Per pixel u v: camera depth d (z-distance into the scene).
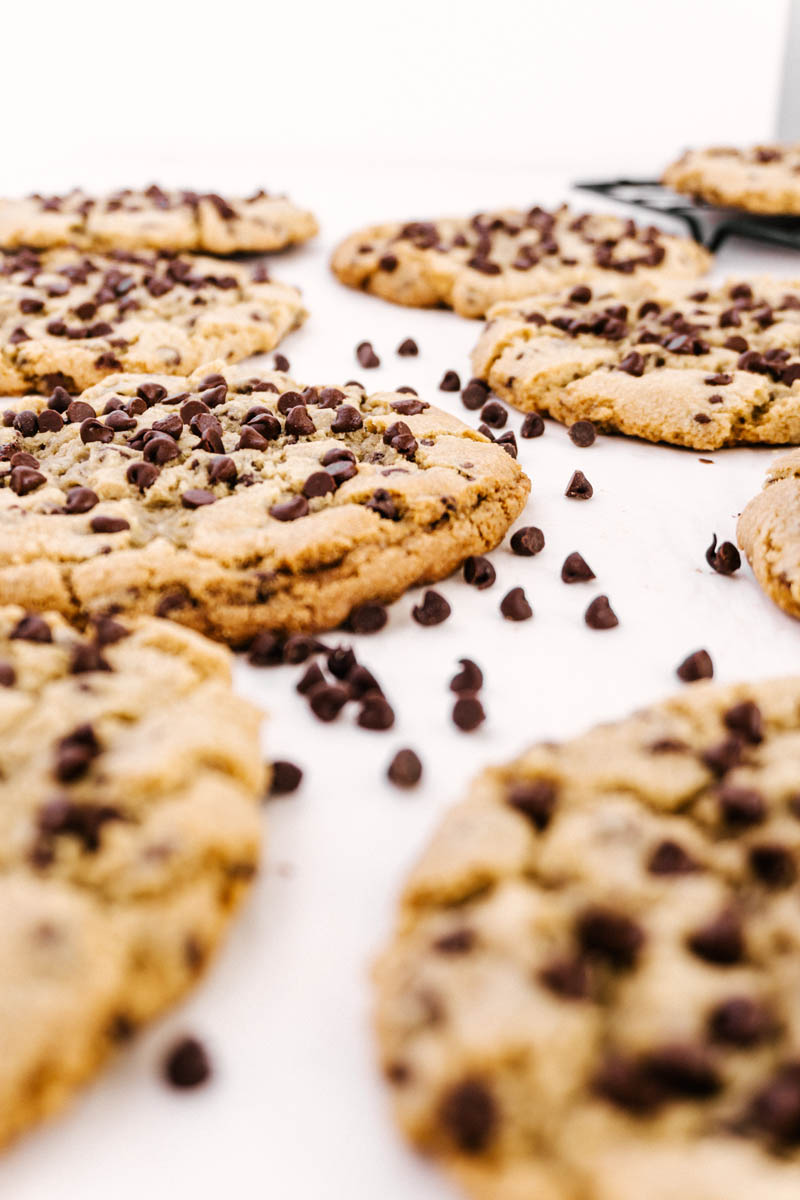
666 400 0.47
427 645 0.39
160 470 0.41
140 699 0.34
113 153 0.91
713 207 0.77
